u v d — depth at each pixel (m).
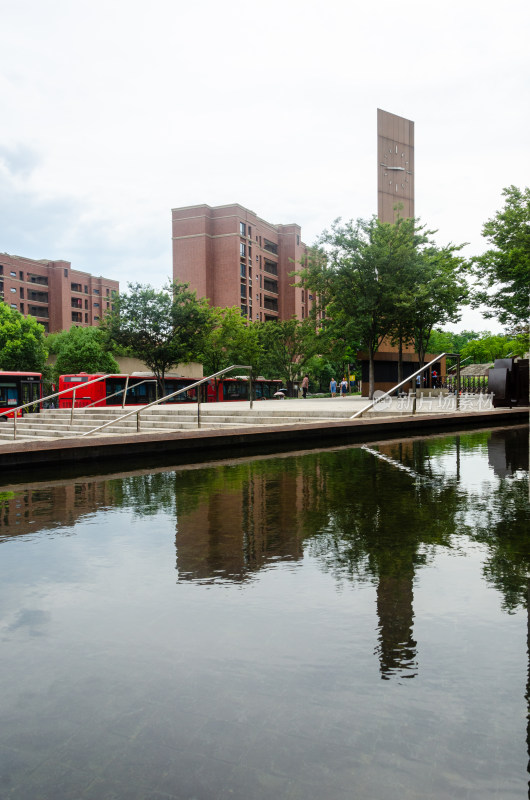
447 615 2.39
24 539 4.02
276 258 89.38
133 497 5.61
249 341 49.41
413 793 1.35
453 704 1.72
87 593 2.85
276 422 13.62
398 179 41.56
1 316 55.94
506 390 16.66
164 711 1.73
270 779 1.41
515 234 24.06
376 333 28.59
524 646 2.09
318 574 3.01
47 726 1.68
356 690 1.81
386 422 12.28
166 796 1.37
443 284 27.53
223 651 2.12
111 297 35.75
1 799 1.38
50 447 8.14
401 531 3.90
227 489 5.87
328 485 5.87
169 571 3.17
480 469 6.78
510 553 3.33
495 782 1.38
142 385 31.17
